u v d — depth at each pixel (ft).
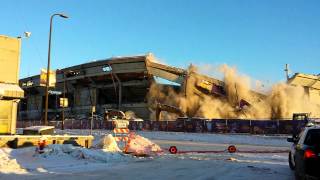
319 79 283.59
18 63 98.22
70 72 320.50
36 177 39.40
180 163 57.21
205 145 113.80
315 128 36.68
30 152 60.13
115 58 289.53
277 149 99.19
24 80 370.12
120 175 42.37
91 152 58.75
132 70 284.61
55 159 55.57
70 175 41.47
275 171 47.83
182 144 117.91
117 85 305.12
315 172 31.42
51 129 90.68
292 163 48.26
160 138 158.71
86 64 307.99
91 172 44.55
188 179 40.04
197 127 188.75
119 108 299.99
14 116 96.99
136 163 56.54
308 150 32.32
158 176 42.09
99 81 313.73
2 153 56.24
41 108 364.58
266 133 163.12
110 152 63.31
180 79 273.95
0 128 94.53
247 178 41.37
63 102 148.56
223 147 105.60
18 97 94.84
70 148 60.03
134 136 74.54
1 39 95.35
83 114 318.04
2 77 95.45
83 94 327.26
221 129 178.40
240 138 146.00
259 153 82.74
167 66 274.98
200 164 55.93
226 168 51.03
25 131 90.89
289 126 157.48
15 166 46.37
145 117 286.66
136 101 313.53
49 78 106.52
